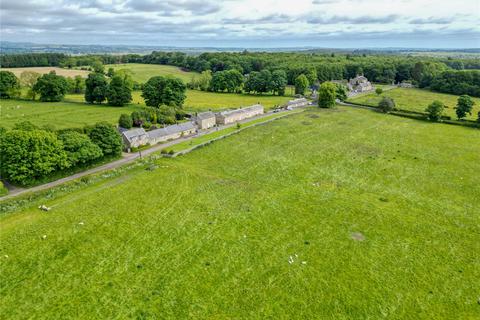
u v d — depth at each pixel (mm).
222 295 37625
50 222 51156
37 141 61750
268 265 42625
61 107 133750
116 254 44000
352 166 77125
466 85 172500
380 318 35031
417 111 127625
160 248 45406
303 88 174500
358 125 113062
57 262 42312
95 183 65000
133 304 36031
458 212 56844
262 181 68188
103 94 141375
